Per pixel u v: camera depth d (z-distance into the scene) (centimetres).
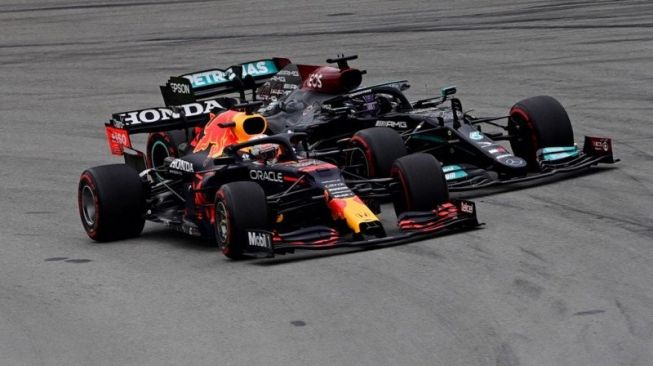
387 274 3856
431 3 13550
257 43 11300
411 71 8819
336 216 4188
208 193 4516
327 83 5850
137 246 4597
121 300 3800
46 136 7531
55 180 6106
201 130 4934
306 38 11338
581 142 6009
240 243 4134
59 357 3269
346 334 3278
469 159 5266
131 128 5144
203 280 3969
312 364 3058
